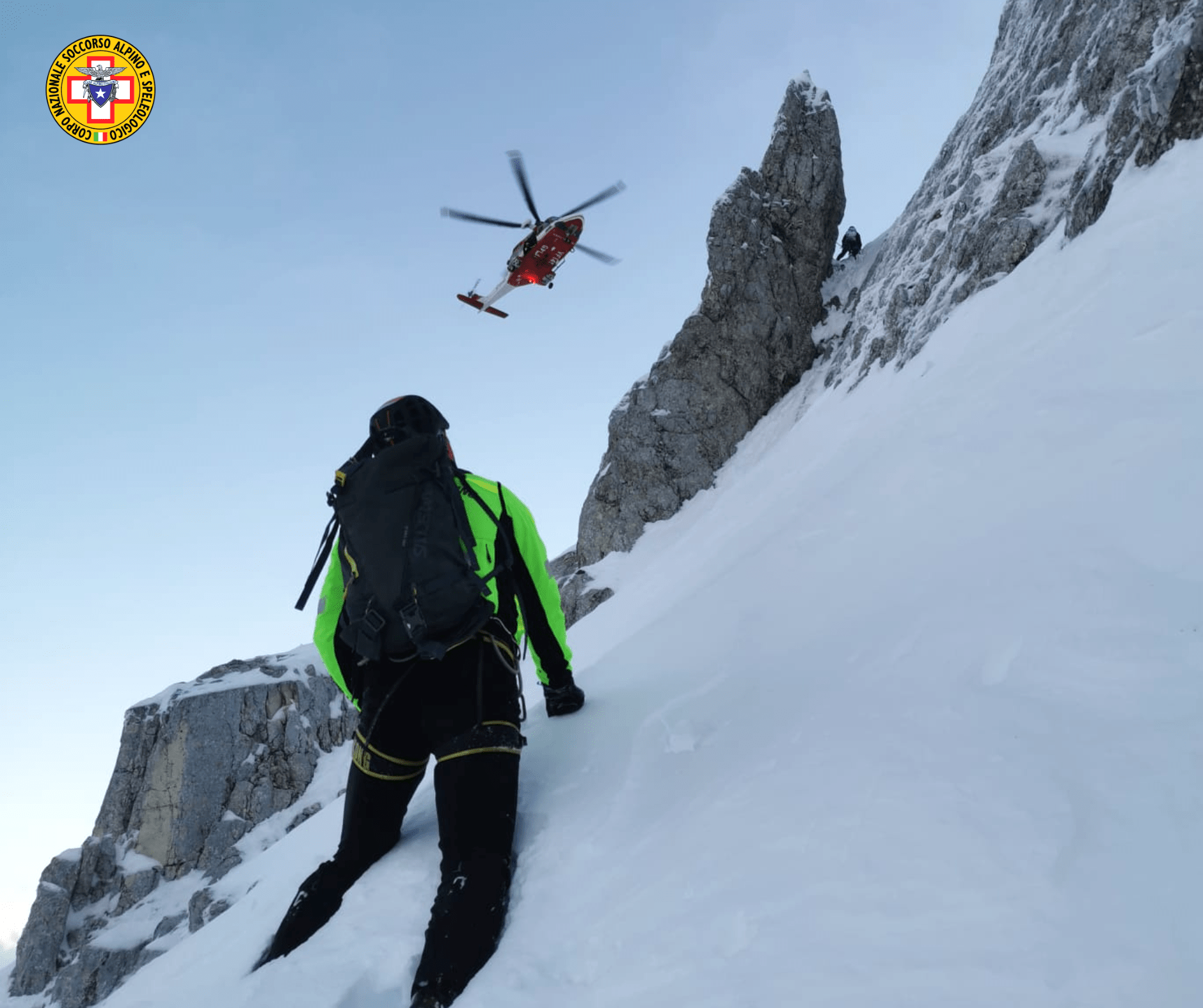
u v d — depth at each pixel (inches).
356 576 96.3
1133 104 291.7
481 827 86.9
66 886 737.6
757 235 871.1
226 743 807.1
